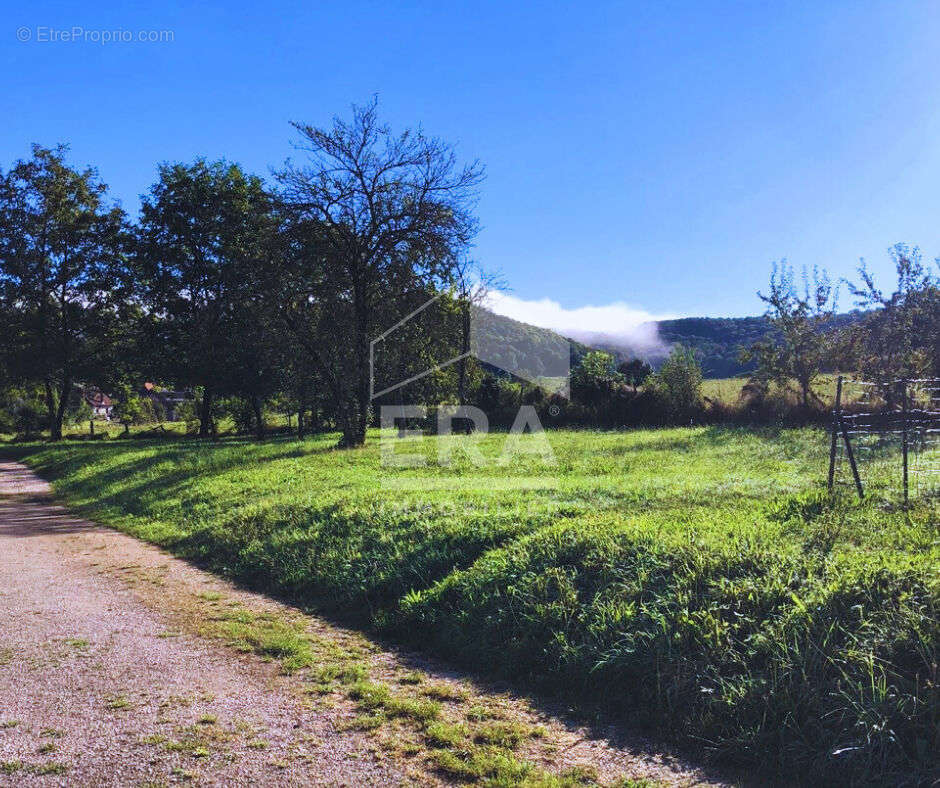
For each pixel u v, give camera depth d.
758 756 3.93
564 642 5.33
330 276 23.89
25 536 12.16
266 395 38.31
